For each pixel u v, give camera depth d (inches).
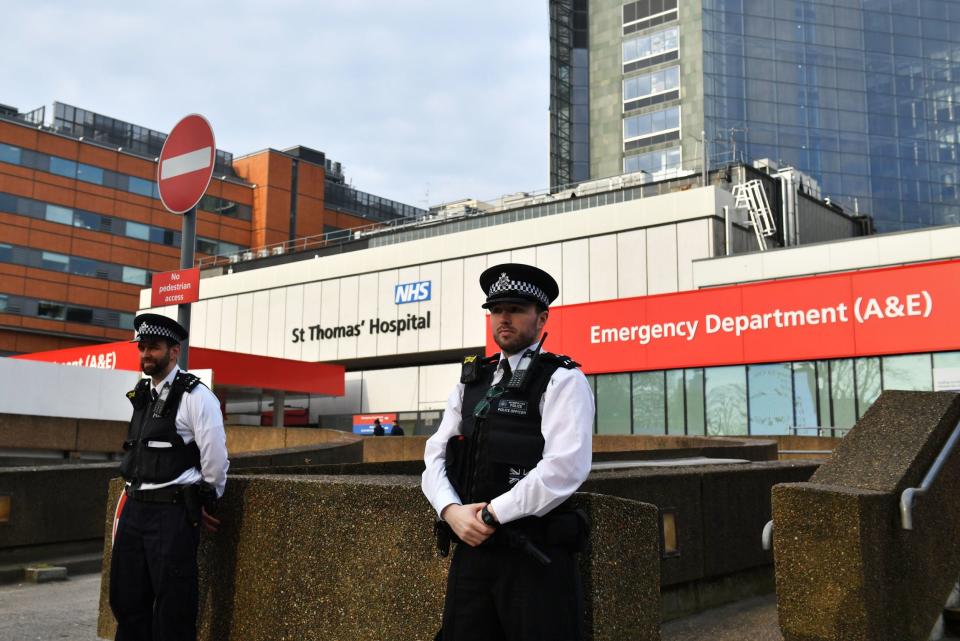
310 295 1989.4
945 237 1107.9
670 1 2928.2
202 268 2647.6
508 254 1664.6
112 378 740.7
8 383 661.3
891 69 2965.1
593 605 127.3
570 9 3110.2
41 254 2716.5
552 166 3024.1
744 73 2844.5
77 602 276.2
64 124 2972.4
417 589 143.9
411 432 1752.0
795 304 1100.5
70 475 354.6
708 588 237.9
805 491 178.7
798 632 177.0
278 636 163.3
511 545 105.1
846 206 2829.7
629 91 2962.6
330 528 158.2
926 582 187.5
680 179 1675.7
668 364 1208.2
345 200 3590.1
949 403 201.5
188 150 311.6
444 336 1738.4
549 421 106.5
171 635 162.1
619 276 1514.5
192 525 165.3
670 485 225.5
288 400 1982.0
